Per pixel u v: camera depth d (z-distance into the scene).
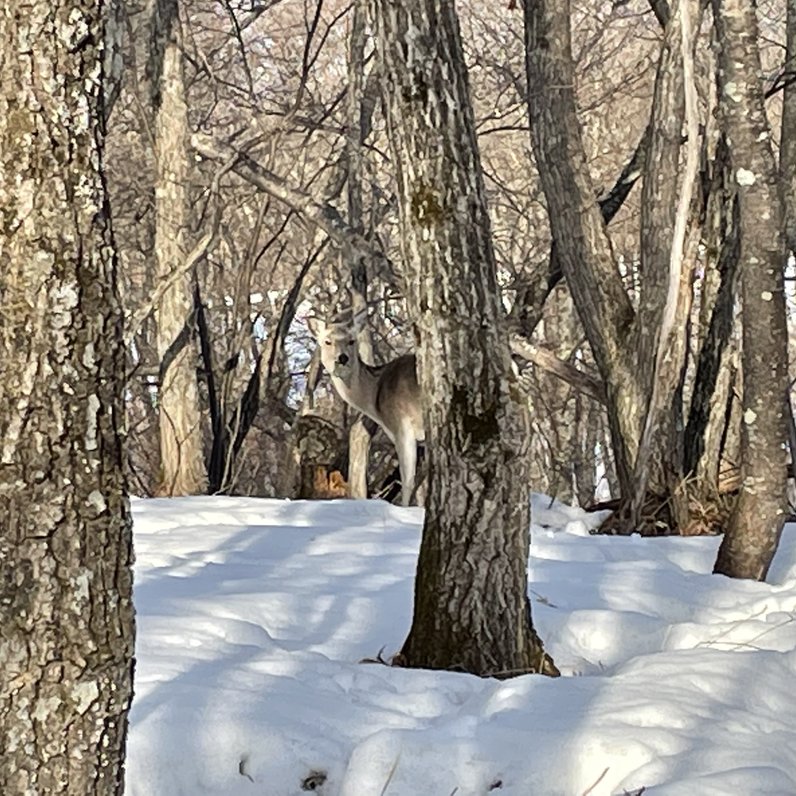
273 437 20.25
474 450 5.65
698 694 5.15
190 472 14.94
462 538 5.71
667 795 4.01
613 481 24.73
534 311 14.43
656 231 11.16
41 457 2.71
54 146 2.71
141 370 17.16
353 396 12.29
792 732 4.87
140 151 20.11
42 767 2.75
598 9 20.31
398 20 5.51
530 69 11.61
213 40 21.42
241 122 21.42
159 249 15.02
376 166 20.44
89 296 2.75
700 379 12.04
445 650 5.73
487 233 5.68
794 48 11.45
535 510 11.56
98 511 2.77
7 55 2.70
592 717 4.81
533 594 7.17
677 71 11.08
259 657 5.48
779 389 7.80
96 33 2.78
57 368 2.71
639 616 6.70
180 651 5.47
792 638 6.22
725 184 12.19
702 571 8.79
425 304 5.64
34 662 2.72
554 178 11.60
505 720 4.86
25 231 2.70
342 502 10.80
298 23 22.33
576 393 22.33
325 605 6.62
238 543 8.66
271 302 21.64
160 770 4.37
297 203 14.45
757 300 7.67
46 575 2.72
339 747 4.66
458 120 5.57
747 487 8.01
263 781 4.48
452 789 4.46
